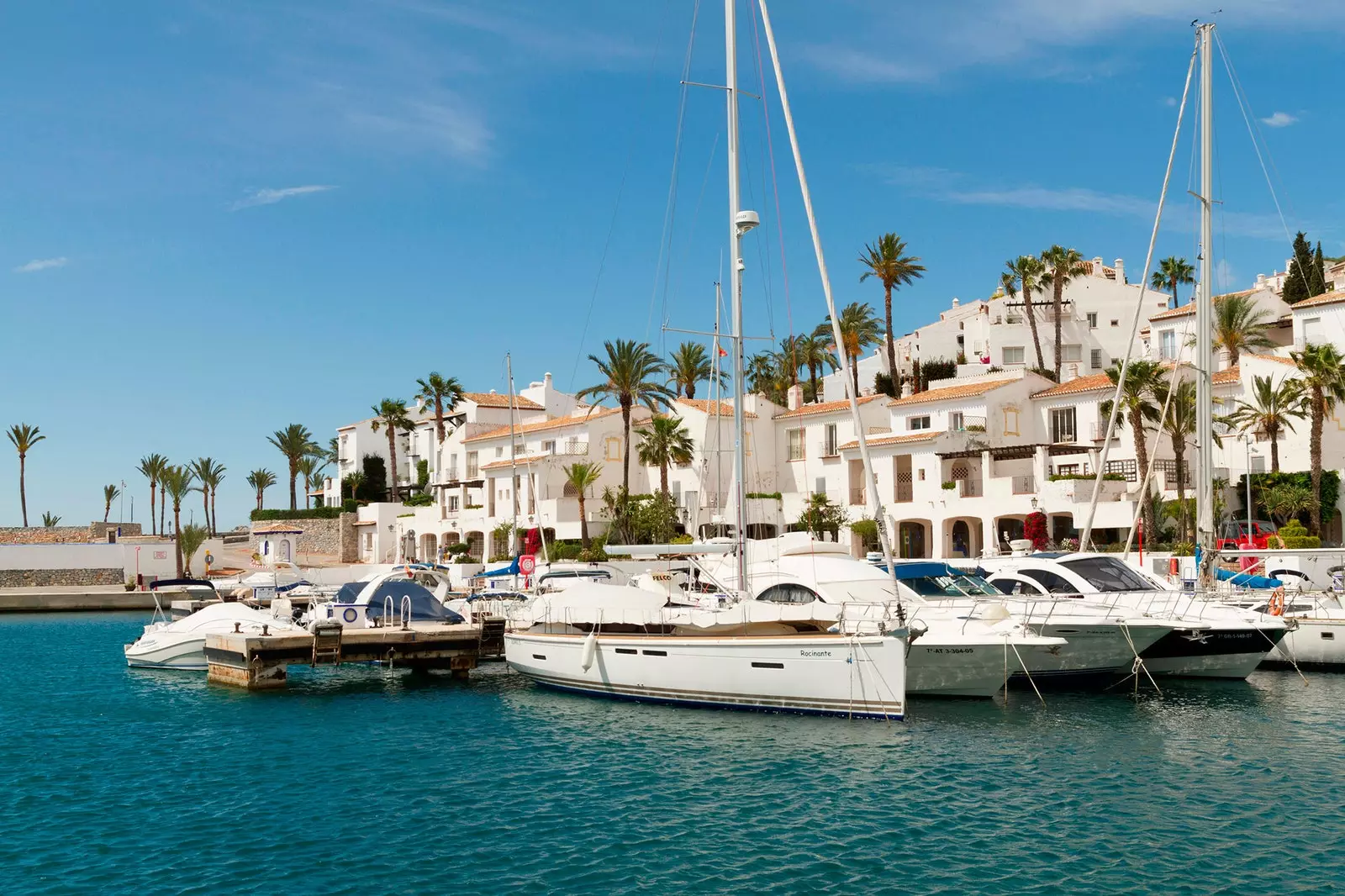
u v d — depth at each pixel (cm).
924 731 2403
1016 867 1562
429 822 1817
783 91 2927
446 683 3356
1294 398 5025
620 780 2064
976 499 5547
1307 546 4500
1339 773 2045
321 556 9944
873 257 8394
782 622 2727
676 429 6719
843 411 6481
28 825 1825
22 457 12500
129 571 7925
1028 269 8112
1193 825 1747
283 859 1638
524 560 5094
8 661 4216
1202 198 3488
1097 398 5838
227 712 2912
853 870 1559
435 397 9950
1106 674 2970
